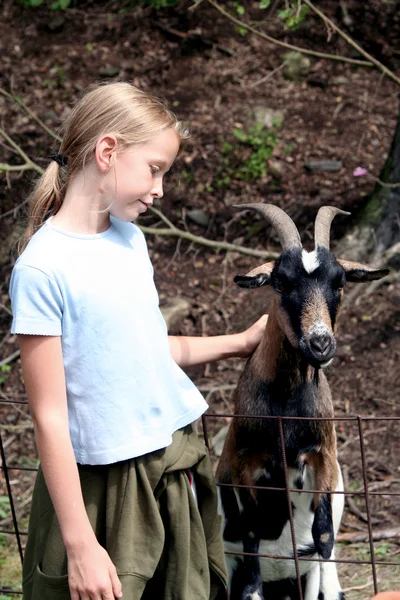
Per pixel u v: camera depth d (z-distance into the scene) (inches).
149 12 385.1
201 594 100.9
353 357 272.8
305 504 157.5
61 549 96.7
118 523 95.1
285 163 335.0
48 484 90.8
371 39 370.9
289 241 148.9
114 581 91.0
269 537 160.4
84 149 95.2
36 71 368.8
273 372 147.9
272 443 149.6
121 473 96.0
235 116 350.0
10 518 221.0
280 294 145.3
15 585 188.2
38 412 92.0
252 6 384.2
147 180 96.0
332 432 151.9
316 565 165.0
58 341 93.1
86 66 369.7
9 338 294.8
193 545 101.6
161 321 102.9
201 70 368.2
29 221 102.2
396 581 186.1
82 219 97.7
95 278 95.1
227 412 260.7
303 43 374.3
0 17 390.0
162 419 98.7
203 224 322.0
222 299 297.4
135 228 106.5
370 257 297.4
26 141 340.2
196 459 103.0
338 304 147.4
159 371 100.3
